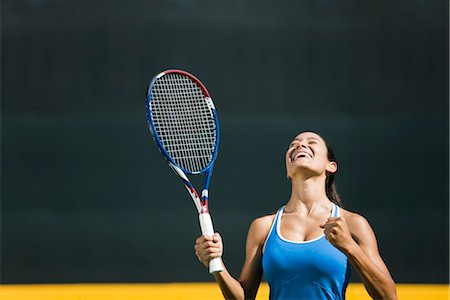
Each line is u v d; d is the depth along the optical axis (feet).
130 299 47.52
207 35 84.38
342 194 82.43
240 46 83.97
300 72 84.23
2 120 83.35
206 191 35.58
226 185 80.12
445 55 85.25
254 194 79.82
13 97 84.02
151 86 37.88
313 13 84.89
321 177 36.88
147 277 74.13
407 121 84.33
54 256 75.25
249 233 36.94
